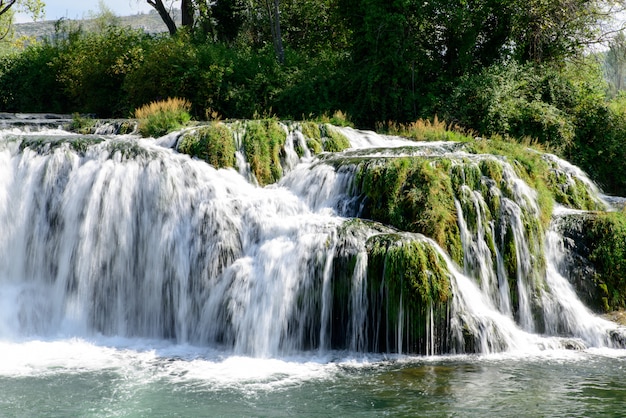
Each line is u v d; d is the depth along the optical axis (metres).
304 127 15.68
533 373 9.50
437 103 22.33
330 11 30.89
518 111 21.45
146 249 12.29
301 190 13.51
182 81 22.70
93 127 17.50
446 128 21.31
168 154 13.21
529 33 25.27
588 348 11.10
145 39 27.38
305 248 11.09
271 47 27.67
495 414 7.84
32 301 11.94
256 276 11.15
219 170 13.95
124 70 24.53
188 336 11.51
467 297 11.02
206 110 22.58
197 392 8.71
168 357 10.44
